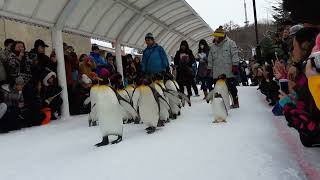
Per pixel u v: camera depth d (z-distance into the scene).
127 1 6.58
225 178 2.14
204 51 7.04
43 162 2.94
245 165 2.34
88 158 2.92
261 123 3.74
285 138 2.93
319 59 1.38
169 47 10.91
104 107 3.37
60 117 5.63
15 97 4.68
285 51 3.96
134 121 4.62
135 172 2.41
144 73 5.31
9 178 2.58
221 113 4.01
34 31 8.27
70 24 6.00
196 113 4.98
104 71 3.46
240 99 6.25
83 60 6.04
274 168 2.23
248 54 23.55
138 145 3.21
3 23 7.23
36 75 5.18
